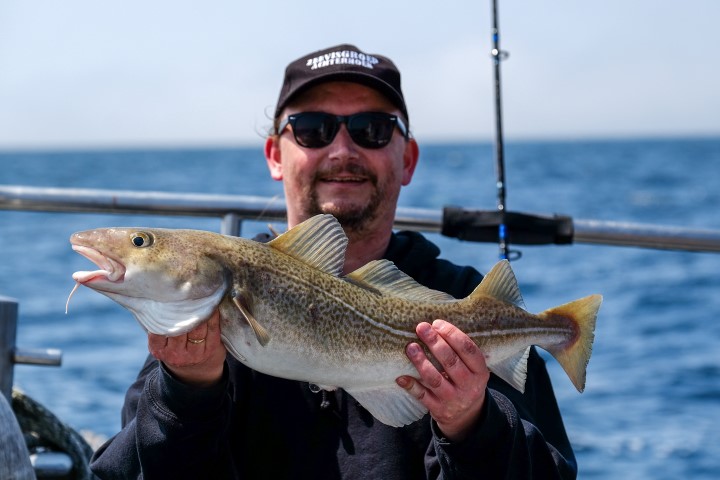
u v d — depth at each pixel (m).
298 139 1.16
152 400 0.95
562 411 2.64
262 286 0.92
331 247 0.97
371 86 1.17
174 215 1.34
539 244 1.38
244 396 1.06
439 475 0.97
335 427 1.03
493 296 1.02
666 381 2.99
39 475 1.22
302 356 0.94
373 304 0.97
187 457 0.94
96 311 3.99
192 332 0.89
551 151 40.16
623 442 2.36
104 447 1.06
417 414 0.98
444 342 0.93
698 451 2.28
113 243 0.89
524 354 1.03
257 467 1.04
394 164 1.17
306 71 1.18
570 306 1.04
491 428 0.94
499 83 1.42
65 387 2.70
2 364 1.21
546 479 1.01
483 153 39.91
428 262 1.17
